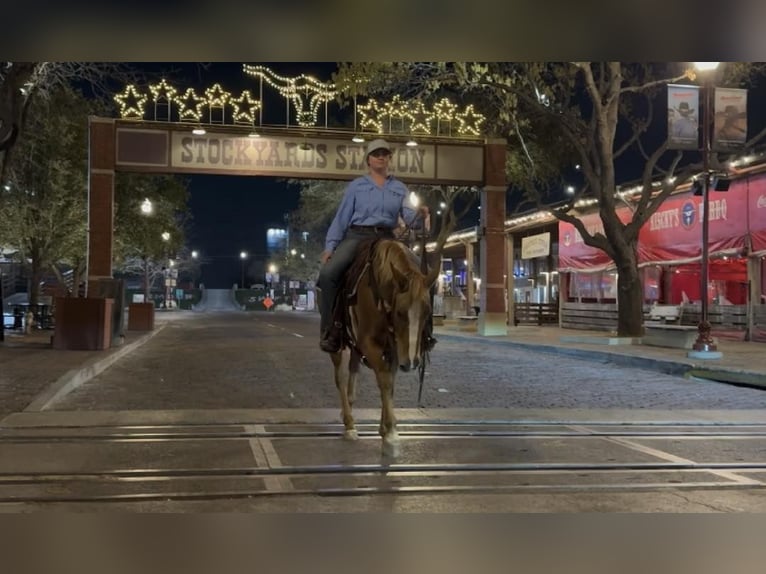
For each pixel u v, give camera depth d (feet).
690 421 28.96
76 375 38.70
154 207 103.60
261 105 73.10
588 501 18.15
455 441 24.71
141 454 22.17
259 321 144.97
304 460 21.57
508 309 114.11
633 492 18.99
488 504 17.80
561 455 22.94
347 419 24.47
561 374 46.42
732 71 63.57
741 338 69.00
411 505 17.65
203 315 194.08
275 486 18.95
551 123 79.87
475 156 79.92
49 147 81.66
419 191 109.09
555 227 115.96
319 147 74.84
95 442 23.70
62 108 80.79
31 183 83.97
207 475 19.89
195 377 43.24
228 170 72.69
